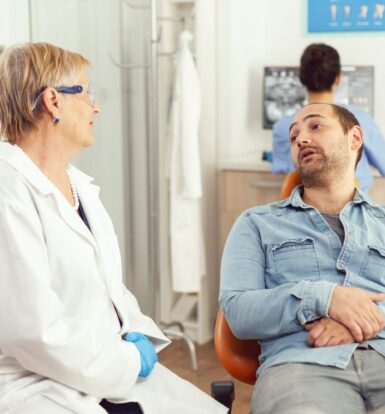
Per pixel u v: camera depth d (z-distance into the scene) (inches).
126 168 144.4
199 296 149.6
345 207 80.7
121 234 143.3
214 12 149.9
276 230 79.9
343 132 81.0
